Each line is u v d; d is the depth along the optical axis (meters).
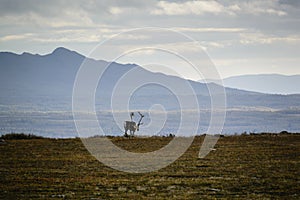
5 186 67.19
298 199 60.19
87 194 62.59
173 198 60.00
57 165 83.56
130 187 66.62
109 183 69.00
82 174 75.81
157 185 67.62
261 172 75.50
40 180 70.94
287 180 69.81
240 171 76.50
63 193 63.31
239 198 60.16
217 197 60.75
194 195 61.75
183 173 75.75
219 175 73.81
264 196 61.34
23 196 61.84
